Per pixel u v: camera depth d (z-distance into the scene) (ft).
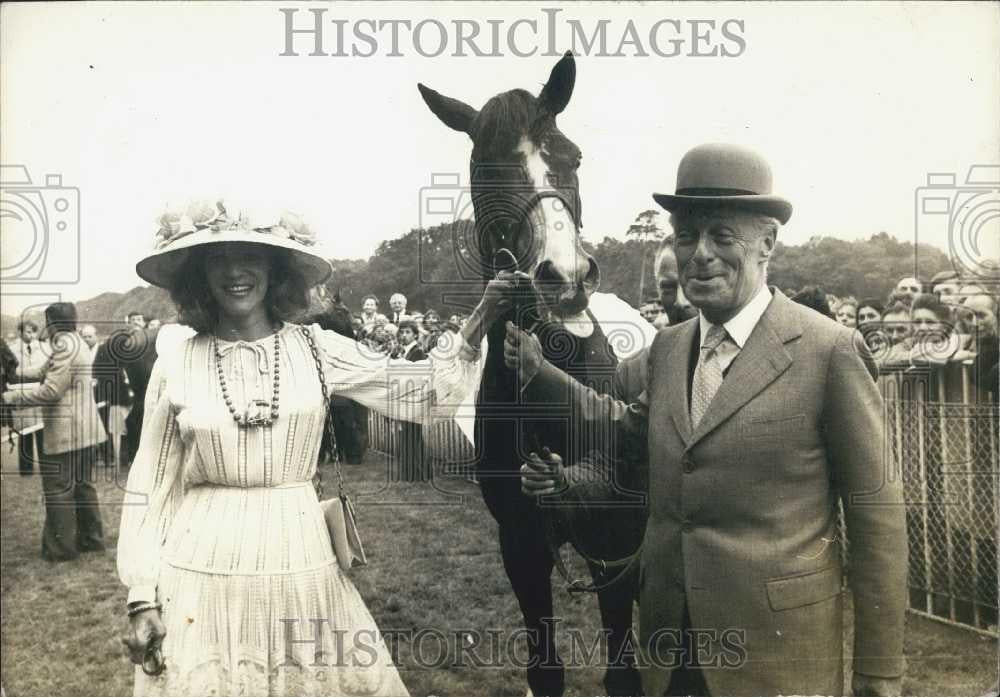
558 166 9.70
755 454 9.20
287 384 8.86
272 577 8.76
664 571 9.52
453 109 9.89
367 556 9.98
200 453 8.67
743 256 9.42
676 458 9.38
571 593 9.95
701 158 9.80
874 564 9.28
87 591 10.28
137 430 10.19
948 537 10.02
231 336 9.10
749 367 9.24
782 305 9.35
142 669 8.76
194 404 8.67
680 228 9.57
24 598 10.30
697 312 9.49
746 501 9.24
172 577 8.72
